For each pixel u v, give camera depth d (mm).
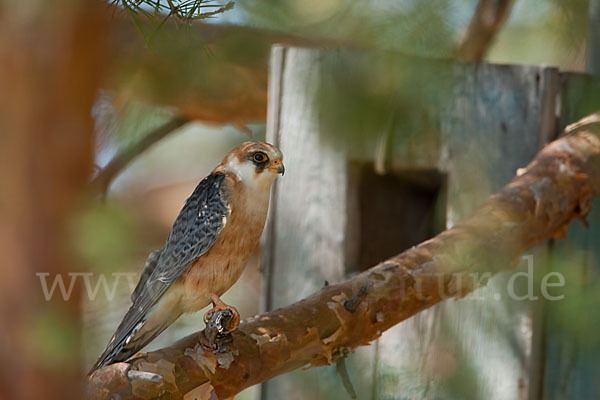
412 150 7645
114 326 6527
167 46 5066
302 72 8008
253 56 8148
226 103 9445
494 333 7434
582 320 5699
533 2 9031
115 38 4430
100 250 2926
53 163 3443
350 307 5906
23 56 3438
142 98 7039
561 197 6891
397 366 7582
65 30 3479
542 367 7430
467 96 7648
